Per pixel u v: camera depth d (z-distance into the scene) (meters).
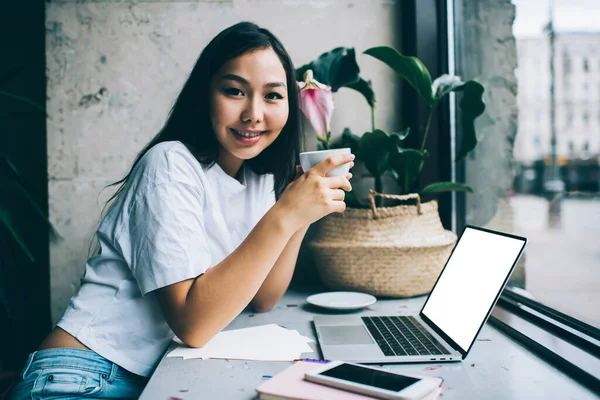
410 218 1.35
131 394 0.94
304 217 0.88
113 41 1.64
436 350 0.86
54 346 0.92
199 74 1.04
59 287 1.65
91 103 1.64
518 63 1.37
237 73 0.98
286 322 1.12
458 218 1.69
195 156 1.05
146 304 0.95
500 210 1.48
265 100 1.02
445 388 0.72
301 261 1.67
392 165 1.46
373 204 1.34
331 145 1.66
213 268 0.87
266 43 1.01
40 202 2.02
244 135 1.02
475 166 1.60
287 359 0.85
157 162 0.94
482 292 0.89
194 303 0.84
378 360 0.82
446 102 1.64
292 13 1.67
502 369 0.80
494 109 1.49
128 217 0.92
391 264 1.30
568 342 0.89
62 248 1.65
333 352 0.85
